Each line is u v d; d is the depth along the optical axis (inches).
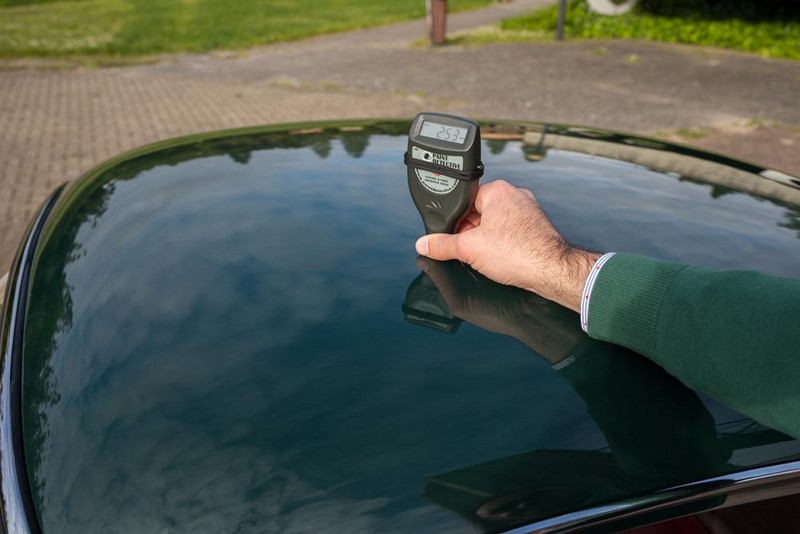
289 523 24.0
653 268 32.3
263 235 42.3
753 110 307.9
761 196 53.2
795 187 56.3
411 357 31.4
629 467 26.5
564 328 34.3
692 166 60.0
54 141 252.2
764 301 27.9
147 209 46.5
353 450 26.4
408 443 26.8
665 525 41.6
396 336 32.8
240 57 449.7
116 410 28.4
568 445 27.2
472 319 34.5
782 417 26.4
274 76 384.5
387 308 35.0
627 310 31.7
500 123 74.6
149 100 321.1
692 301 29.8
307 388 29.3
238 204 46.8
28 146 244.7
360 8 708.7
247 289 36.4
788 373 26.4
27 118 285.0
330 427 27.4
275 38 514.0
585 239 42.9
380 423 27.6
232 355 31.3
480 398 29.1
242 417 27.8
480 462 26.2
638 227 45.1
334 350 31.6
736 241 43.6
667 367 30.4
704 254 41.5
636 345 31.6
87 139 255.3
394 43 506.6
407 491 25.0
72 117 287.3
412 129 39.6
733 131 273.0
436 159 38.5
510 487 25.4
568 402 29.3
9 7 696.4
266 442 26.7
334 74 388.8
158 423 27.6
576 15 563.8
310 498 24.7
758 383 27.0
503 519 24.5
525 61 426.6
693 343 29.1
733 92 343.9
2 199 191.0
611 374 31.2
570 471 26.2
